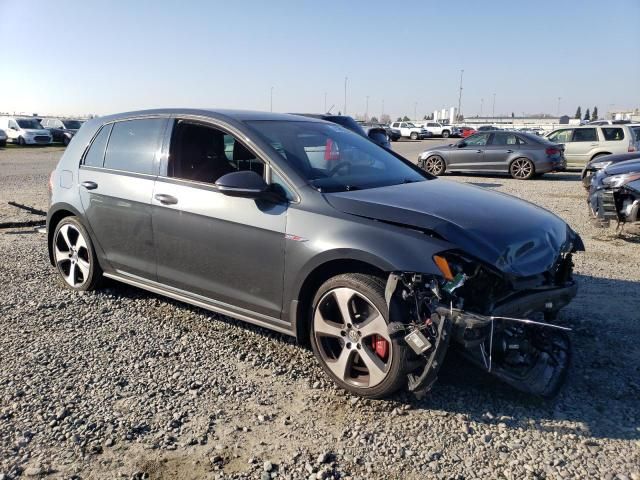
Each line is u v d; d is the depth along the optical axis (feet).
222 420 10.76
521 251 11.36
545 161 54.34
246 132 13.58
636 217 24.71
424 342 10.19
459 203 12.42
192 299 14.52
